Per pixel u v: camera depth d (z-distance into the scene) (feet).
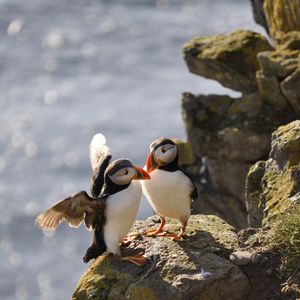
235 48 53.52
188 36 320.50
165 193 35.47
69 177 213.46
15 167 220.84
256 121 50.83
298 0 53.42
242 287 33.09
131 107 250.78
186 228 36.73
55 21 342.44
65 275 158.61
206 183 53.11
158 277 33.27
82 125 244.63
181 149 53.98
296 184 37.93
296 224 33.96
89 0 365.61
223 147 51.62
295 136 39.17
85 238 169.37
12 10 351.46
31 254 166.61
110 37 322.55
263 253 33.99
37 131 244.63
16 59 304.91
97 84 278.67
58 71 293.84
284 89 49.24
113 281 34.12
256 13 60.03
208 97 53.72
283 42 52.16
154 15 346.13
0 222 182.39
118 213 33.50
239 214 52.01
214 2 356.18
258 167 41.19
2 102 269.64
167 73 279.28
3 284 156.76
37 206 194.59
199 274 33.01
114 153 212.84
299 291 32.50
